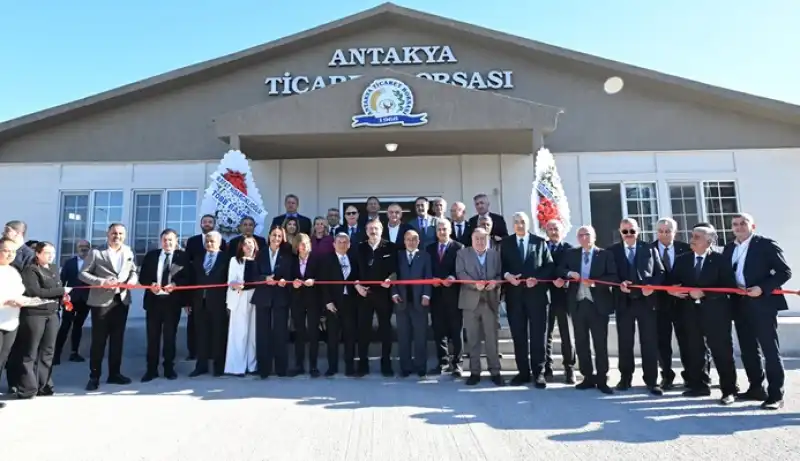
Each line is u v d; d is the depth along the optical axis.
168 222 9.09
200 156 9.14
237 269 5.93
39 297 4.98
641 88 9.08
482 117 7.25
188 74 8.99
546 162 7.18
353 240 6.46
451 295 5.70
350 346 5.73
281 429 3.84
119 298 5.55
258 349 5.73
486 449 3.38
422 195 9.04
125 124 9.24
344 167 9.13
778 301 4.50
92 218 9.12
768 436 3.61
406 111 7.27
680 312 5.02
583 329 5.14
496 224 6.70
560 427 3.85
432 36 9.40
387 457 3.25
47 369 5.05
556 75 9.16
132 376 5.94
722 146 8.91
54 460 3.26
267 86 9.29
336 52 9.35
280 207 9.02
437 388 5.15
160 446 3.50
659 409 4.34
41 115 8.93
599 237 8.86
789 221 8.73
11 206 9.12
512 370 5.96
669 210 8.89
